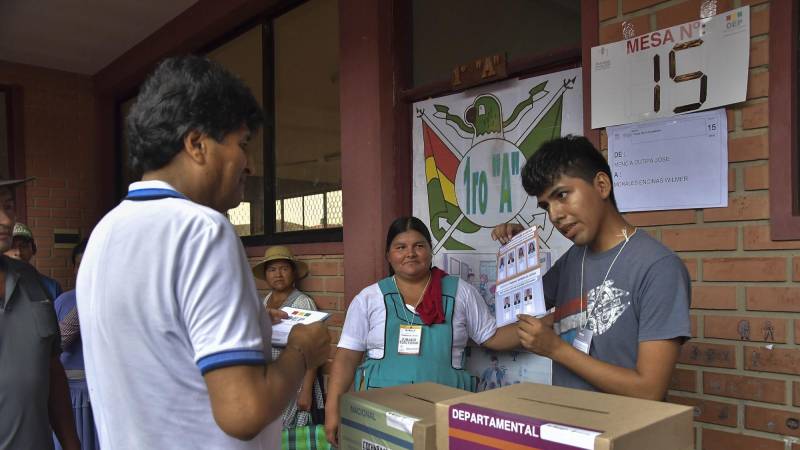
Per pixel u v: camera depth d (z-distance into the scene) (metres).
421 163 2.84
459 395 1.32
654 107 1.81
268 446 1.00
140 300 0.88
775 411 1.57
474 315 2.17
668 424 0.94
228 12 3.84
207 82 0.97
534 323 1.37
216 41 4.34
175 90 0.95
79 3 4.16
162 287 0.87
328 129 3.37
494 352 2.43
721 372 1.67
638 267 1.33
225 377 0.83
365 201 2.89
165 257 0.88
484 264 2.55
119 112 5.73
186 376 0.88
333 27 3.32
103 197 5.64
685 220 1.75
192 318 0.86
